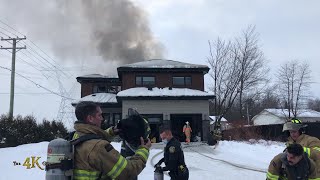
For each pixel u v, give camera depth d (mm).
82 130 3041
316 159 4273
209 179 12102
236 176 12727
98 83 38781
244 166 15523
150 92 32031
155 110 31625
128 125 3309
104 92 38688
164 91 32312
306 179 4109
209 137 27781
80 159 2920
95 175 2924
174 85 33688
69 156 2926
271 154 20688
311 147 4523
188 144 26453
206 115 31594
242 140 29703
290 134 4750
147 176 11703
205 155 19703
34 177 10727
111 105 35406
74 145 2965
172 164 6906
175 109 31719
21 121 22766
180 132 31859
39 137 23688
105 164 2863
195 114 31672
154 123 31469
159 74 33688
